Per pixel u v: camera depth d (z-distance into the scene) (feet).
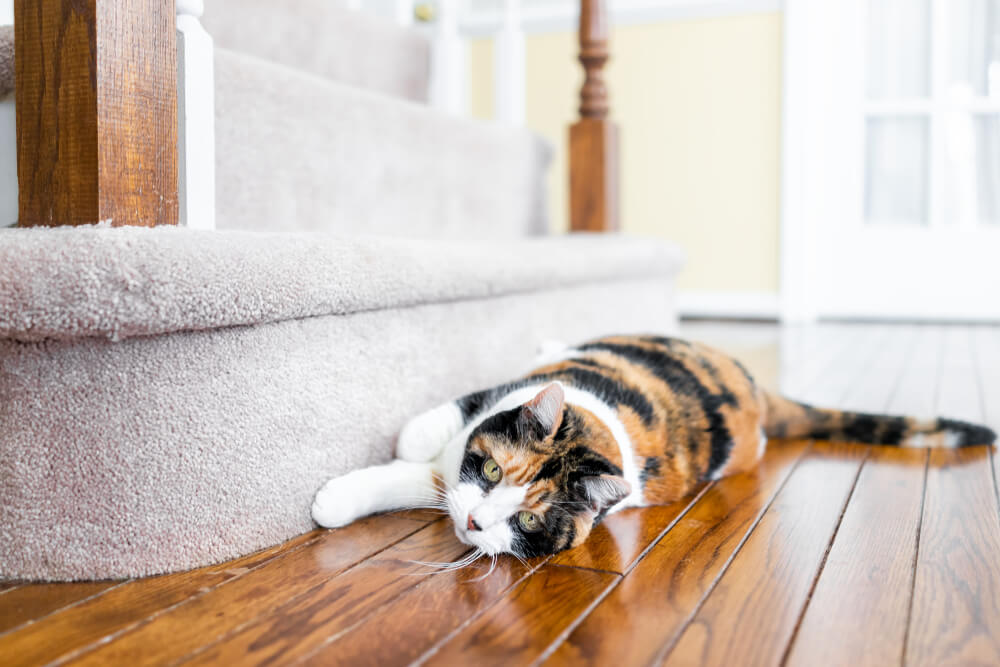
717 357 5.51
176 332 3.37
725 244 13.32
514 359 5.80
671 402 4.65
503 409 4.21
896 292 12.88
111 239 3.17
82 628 2.89
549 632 2.93
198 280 3.30
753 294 13.25
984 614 3.09
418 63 8.23
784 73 12.63
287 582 3.33
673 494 4.42
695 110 13.17
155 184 3.64
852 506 4.38
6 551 3.30
